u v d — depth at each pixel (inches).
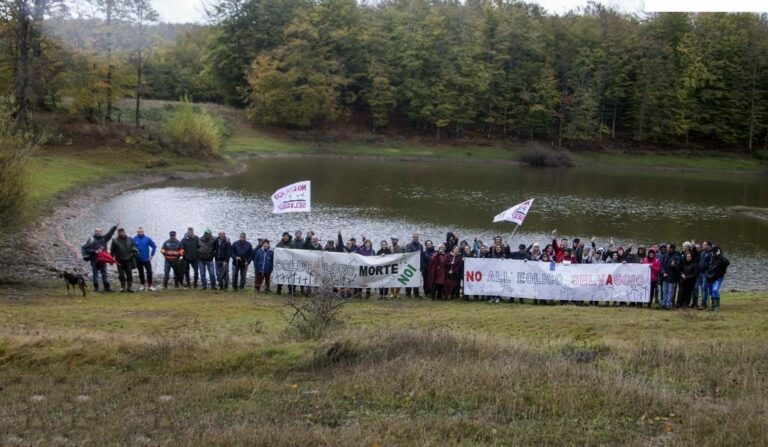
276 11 3981.3
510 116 4202.8
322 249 945.5
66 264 1049.5
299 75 3622.0
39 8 2090.3
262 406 398.3
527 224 1657.2
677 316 745.0
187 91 4158.5
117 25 2485.2
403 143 3821.4
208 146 2568.9
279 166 2822.3
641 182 2947.8
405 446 335.0
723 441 344.5
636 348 539.8
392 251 946.7
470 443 342.6
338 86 3882.9
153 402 405.1
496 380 437.4
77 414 379.9
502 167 3415.4
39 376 450.3
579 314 757.3
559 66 4217.5
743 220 1905.8
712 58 4227.4
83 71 2368.4
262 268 906.7
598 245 1413.6
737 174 3695.9
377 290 943.0
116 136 2367.1
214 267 924.0
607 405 401.4
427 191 2220.7
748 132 4190.5
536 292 879.1
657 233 1615.4
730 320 715.4
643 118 4158.5
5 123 941.2
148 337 553.9
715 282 816.3
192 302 803.4
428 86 4013.3
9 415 375.2
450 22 4170.8
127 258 872.3
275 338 550.6
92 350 494.3
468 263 884.6
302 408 395.9
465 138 4050.2
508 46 4116.6
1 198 904.3
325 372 471.8
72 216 1440.7
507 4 4571.9
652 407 398.9
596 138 4192.9
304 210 930.1
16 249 1070.4
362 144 3722.9
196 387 430.6
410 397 413.1
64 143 2196.1
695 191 2655.0
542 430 361.7
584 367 476.1
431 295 892.0
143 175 2169.0
